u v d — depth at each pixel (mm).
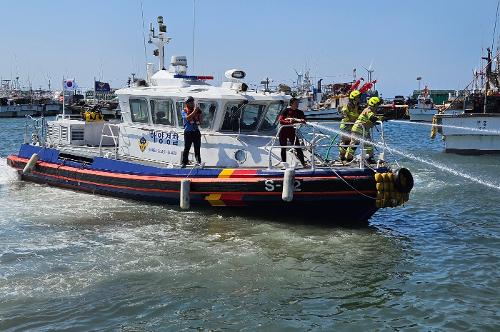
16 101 74000
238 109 12406
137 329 6875
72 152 14914
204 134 12555
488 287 8406
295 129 11781
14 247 9883
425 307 7668
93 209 12680
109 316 7195
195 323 7062
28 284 8117
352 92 12789
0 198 13898
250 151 12180
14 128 45188
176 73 14211
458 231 11773
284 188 10938
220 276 8594
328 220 11672
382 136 12211
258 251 9812
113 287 8078
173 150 13102
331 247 10180
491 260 9703
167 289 8047
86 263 9047
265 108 12641
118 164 13641
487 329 7031
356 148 12297
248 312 7414
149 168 12898
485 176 19719
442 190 16453
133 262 9117
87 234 10766
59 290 7930
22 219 11867
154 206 12844
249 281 8438
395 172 11023
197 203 12156
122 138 14281
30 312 7250
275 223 11602
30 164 15570
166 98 13062
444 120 28219
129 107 14008
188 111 12125
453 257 9859
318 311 7504
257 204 11547
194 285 8219
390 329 7027
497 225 12352
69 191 14719
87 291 7922
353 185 10930
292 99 11766
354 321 7230
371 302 7824
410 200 14984
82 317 7148
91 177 14047
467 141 27531
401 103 67438
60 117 17750
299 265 9188
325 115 56875
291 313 7426
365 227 11625
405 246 10492
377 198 10953
